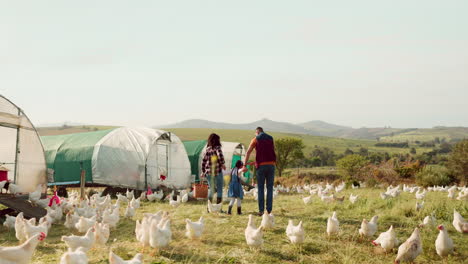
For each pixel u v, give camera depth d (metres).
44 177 14.60
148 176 21.81
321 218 9.57
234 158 32.81
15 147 14.03
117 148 22.03
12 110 13.70
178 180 24.86
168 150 24.16
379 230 8.20
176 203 13.91
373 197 16.86
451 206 11.95
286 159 57.88
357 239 7.20
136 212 12.50
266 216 7.95
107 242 7.21
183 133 138.62
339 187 22.42
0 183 11.40
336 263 5.74
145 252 6.25
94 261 5.80
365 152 139.50
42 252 6.59
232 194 10.32
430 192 22.55
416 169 35.91
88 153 22.03
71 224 8.88
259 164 9.84
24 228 7.08
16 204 10.38
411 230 8.20
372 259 5.93
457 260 6.02
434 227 8.44
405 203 12.41
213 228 8.12
